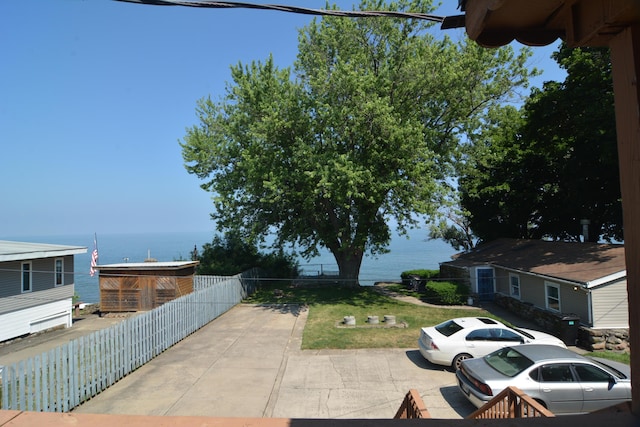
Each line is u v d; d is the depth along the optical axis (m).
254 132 21.64
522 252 22.86
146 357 12.78
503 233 30.59
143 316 12.69
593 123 20.27
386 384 10.85
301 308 21.44
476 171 25.62
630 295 1.46
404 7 22.75
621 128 1.54
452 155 24.73
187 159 25.33
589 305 14.74
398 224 23.34
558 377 8.48
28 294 16.83
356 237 24.28
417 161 21.06
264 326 17.62
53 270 18.09
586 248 19.48
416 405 5.59
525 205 28.30
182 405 9.51
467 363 9.48
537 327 17.09
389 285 30.30
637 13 1.45
